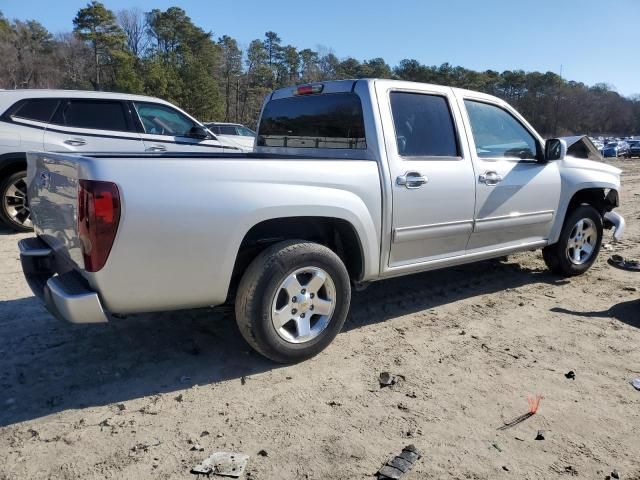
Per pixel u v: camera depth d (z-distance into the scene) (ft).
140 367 11.51
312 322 12.01
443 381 11.18
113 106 24.85
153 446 8.80
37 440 8.91
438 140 14.11
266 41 346.13
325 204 11.50
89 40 270.26
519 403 10.37
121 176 9.37
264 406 10.09
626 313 15.35
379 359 12.14
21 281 17.01
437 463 8.50
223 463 8.36
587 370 11.80
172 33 302.04
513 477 8.23
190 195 9.93
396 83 13.51
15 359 11.72
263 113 16.81
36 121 23.35
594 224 18.84
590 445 9.07
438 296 16.63
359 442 9.02
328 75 345.51
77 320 9.58
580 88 415.85
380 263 13.03
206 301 10.61
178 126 26.55
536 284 18.07
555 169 17.25
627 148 148.87
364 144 12.96
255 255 11.65
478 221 14.92
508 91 401.08
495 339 13.39
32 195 12.45
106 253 9.37
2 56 270.46
